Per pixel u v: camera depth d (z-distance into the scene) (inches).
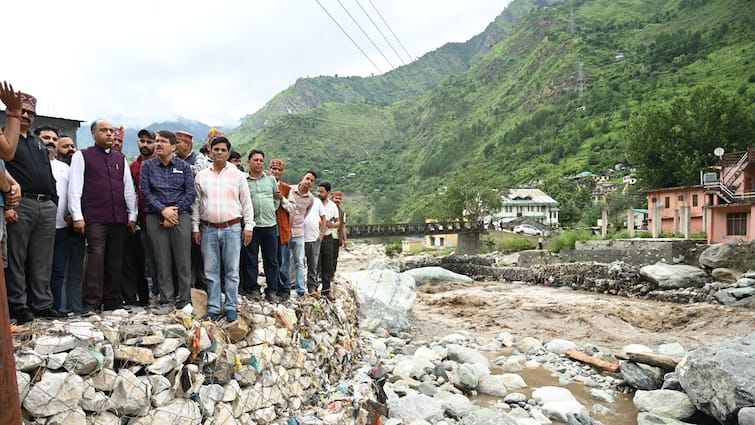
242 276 299.0
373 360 428.5
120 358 174.1
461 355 479.2
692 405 348.8
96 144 226.7
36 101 204.7
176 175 238.1
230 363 220.1
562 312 760.3
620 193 2241.6
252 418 230.4
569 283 1061.8
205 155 321.4
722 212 962.7
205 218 242.5
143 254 260.5
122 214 229.5
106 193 223.6
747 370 311.4
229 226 241.6
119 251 232.5
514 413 350.9
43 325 178.7
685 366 357.1
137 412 173.3
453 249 2166.6
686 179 1825.8
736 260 834.2
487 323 720.3
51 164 232.2
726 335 620.4
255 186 293.9
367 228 1667.1
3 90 158.1
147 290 262.8
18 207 192.5
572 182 3494.1
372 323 603.8
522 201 3061.0
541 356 525.3
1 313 101.1
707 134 1807.3
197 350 200.1
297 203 359.9
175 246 237.3
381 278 675.4
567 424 336.8
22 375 148.0
